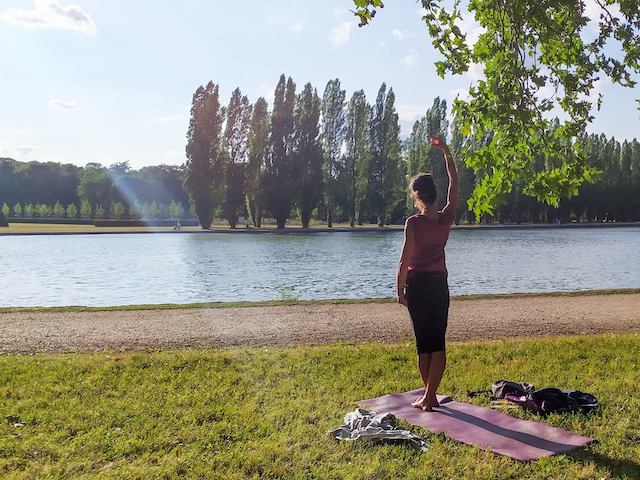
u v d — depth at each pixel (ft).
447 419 17.74
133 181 439.63
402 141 307.78
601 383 21.88
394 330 38.99
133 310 49.21
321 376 23.59
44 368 25.09
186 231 229.86
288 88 241.35
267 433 16.83
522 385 20.56
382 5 20.02
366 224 308.81
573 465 14.48
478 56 22.85
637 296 56.59
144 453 15.42
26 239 192.13
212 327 40.27
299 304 52.16
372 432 16.20
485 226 277.44
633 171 302.45
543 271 94.48
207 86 238.27
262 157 244.42
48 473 14.14
